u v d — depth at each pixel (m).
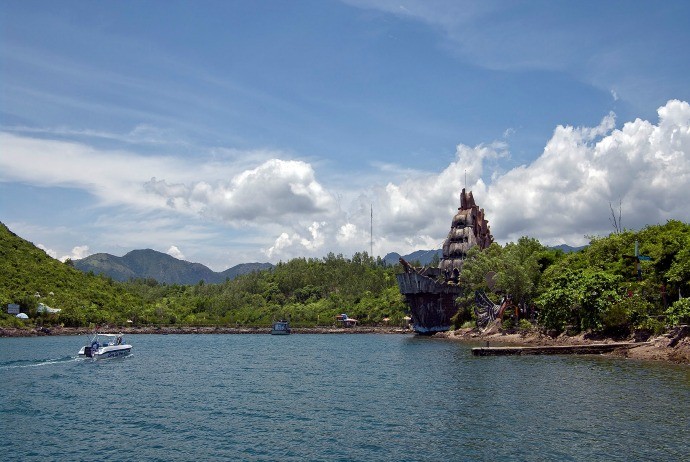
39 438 34.38
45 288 190.75
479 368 63.69
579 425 34.66
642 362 65.69
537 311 111.81
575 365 63.59
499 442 31.50
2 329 153.25
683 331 70.81
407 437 33.22
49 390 52.94
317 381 58.84
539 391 46.69
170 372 68.25
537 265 120.56
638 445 30.22
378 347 112.31
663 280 81.75
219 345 126.56
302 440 33.25
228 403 45.84
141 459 29.78
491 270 136.88
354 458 29.39
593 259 106.69
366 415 39.81
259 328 196.00
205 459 29.72
